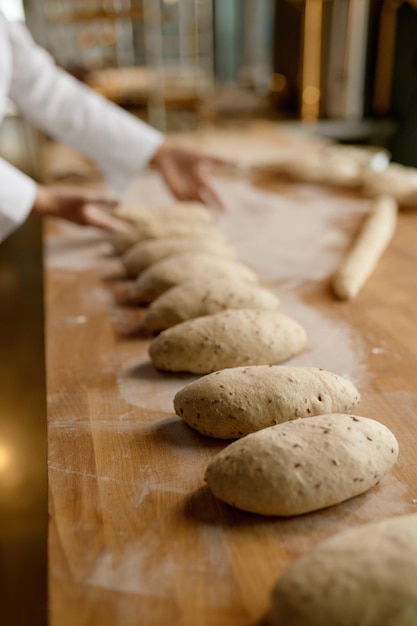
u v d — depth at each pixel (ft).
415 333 3.60
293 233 5.47
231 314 3.25
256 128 10.13
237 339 3.08
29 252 8.08
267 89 13.98
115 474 2.41
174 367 3.14
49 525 2.14
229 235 5.47
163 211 5.51
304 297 4.15
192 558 1.98
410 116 9.44
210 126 10.37
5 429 5.44
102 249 5.28
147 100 10.59
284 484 2.07
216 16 16.17
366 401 2.91
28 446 5.26
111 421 2.78
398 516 2.15
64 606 1.81
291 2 11.44
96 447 2.59
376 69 9.99
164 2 11.59
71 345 3.58
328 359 3.32
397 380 3.10
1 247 8.13
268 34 13.94
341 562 1.72
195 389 2.63
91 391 3.05
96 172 7.95
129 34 11.63
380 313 3.87
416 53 9.00
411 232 5.41
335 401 2.61
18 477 4.94
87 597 1.84
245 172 7.55
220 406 2.52
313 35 10.73
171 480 2.37
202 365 3.09
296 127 10.25
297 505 2.08
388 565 1.68
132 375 3.20
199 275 3.92
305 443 2.19
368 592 1.62
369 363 3.27
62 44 11.53
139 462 2.48
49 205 5.02
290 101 12.09
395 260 4.75
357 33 9.73
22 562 4.43
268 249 5.10
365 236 5.01
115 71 11.32
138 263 4.48
